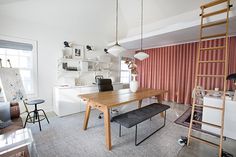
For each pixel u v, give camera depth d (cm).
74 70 407
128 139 231
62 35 391
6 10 288
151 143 220
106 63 518
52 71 377
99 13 395
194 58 450
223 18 246
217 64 398
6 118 202
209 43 415
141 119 215
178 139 233
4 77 256
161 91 327
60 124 288
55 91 353
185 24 296
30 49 335
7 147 133
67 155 186
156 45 528
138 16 423
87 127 275
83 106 381
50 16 341
